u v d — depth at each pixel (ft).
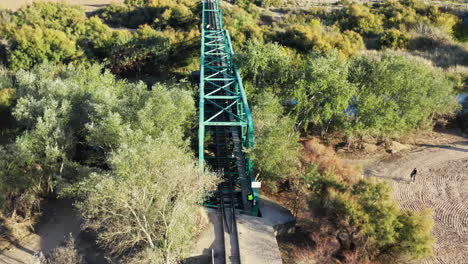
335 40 282.77
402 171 153.99
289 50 265.13
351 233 101.55
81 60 260.21
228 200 124.26
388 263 99.96
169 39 273.13
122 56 262.47
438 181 147.02
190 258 101.71
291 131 150.10
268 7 410.31
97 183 93.71
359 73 179.42
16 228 120.98
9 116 179.32
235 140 153.58
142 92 140.97
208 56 206.39
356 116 167.43
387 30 316.19
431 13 355.56
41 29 268.82
